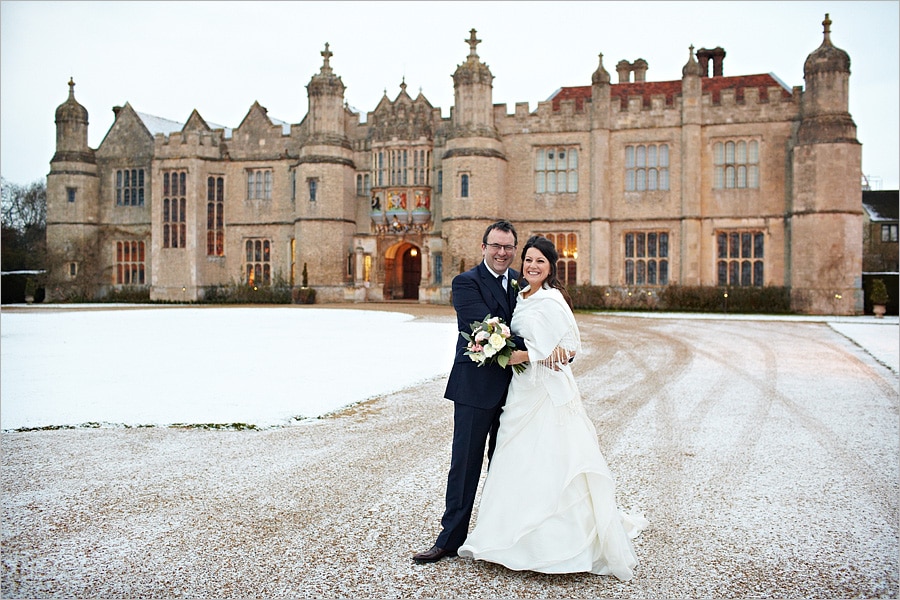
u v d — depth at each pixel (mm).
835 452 7215
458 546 4719
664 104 33344
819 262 29766
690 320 25281
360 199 38875
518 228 35125
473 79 33875
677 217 33156
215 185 40250
